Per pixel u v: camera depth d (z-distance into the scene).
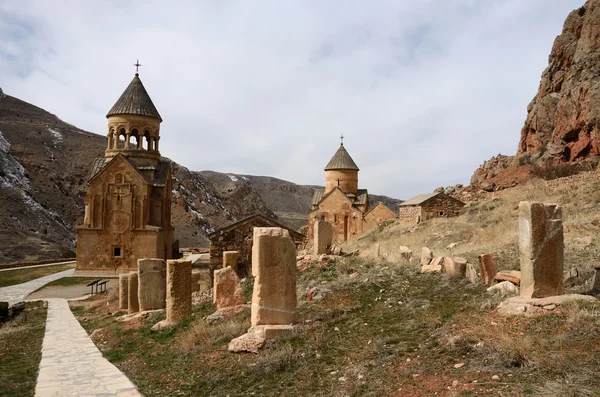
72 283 31.88
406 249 15.62
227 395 6.34
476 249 14.93
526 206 7.71
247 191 146.12
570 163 34.81
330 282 11.88
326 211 42.09
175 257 45.59
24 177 87.06
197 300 14.64
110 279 33.34
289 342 7.89
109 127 41.16
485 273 9.93
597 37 37.59
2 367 10.16
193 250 61.66
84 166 101.12
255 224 20.36
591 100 35.25
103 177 37.88
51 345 12.38
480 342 6.26
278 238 8.61
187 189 118.31
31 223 70.81
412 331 7.44
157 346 10.35
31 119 127.94
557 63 44.84
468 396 4.86
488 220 23.52
